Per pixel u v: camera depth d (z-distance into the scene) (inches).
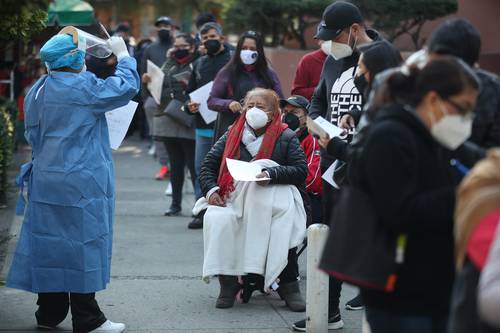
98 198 462.0
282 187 523.2
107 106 460.4
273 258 512.7
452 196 284.7
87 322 474.3
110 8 1142.3
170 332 497.4
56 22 1058.1
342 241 291.9
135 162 1248.2
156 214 867.4
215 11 1333.7
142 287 593.3
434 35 349.7
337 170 426.3
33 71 1282.0
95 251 462.0
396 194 283.1
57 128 457.4
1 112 851.4
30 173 471.5
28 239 466.6
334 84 509.4
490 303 225.3
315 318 476.1
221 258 523.5
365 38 495.5
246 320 523.2
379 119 293.6
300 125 590.9
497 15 1138.0
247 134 535.8
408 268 289.9
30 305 541.3
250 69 702.5
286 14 1139.3
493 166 247.8
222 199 533.3
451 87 285.3
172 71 831.1
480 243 241.3
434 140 293.0
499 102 357.7
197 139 775.7
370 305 297.7
